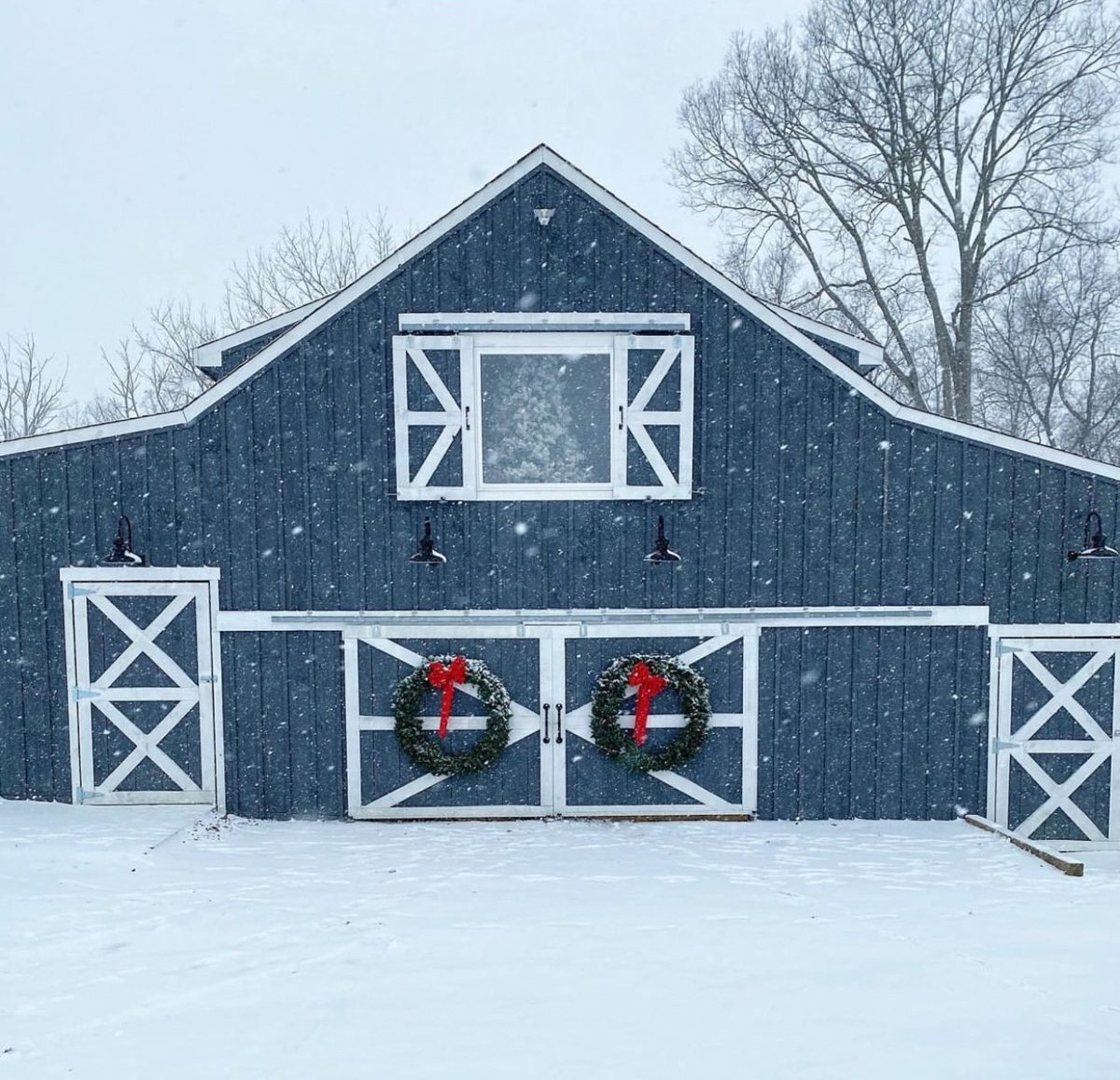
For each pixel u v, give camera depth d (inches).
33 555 343.6
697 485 345.1
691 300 339.6
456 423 338.0
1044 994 183.2
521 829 342.3
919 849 321.7
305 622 345.4
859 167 839.1
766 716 352.5
